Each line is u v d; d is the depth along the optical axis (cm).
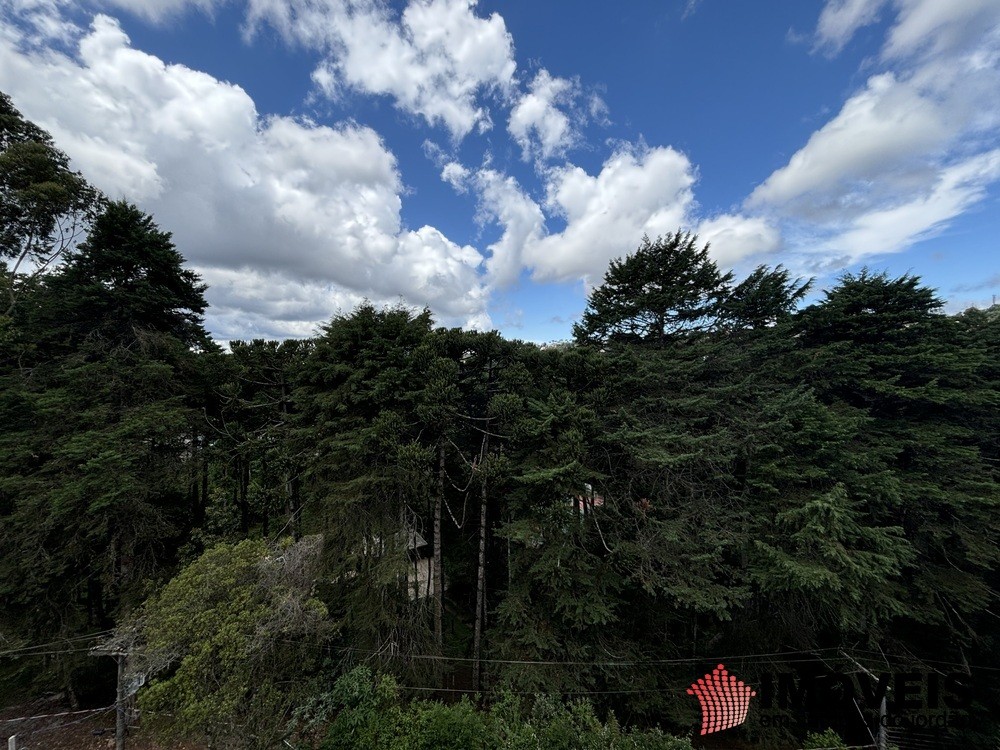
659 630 1138
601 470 1162
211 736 673
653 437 1067
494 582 1404
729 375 1350
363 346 1141
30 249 1602
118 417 1105
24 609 1016
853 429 1163
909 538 1178
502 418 1102
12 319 1239
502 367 1252
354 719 762
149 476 1119
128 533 1070
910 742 1001
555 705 872
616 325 1507
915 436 1216
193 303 1435
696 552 1054
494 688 982
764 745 1020
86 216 1579
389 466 1025
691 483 1138
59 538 1032
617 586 1013
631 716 1053
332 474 1083
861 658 1075
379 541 1033
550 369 1215
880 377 1338
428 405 1026
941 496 1086
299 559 848
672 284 1447
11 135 1550
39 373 1149
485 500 1161
